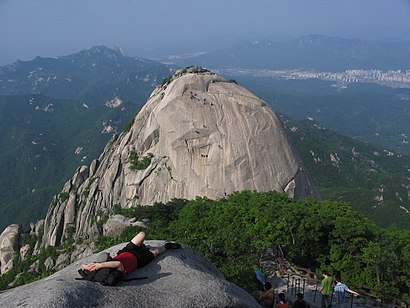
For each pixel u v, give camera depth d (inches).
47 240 2023.9
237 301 292.7
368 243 799.7
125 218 1428.4
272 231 839.7
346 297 724.0
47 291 252.5
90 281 275.9
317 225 832.9
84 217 1924.2
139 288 280.4
